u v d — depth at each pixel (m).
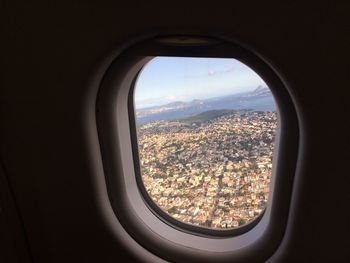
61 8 0.33
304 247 0.39
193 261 0.45
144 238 0.45
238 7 0.30
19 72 0.38
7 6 0.34
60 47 0.35
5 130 0.41
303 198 0.36
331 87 0.31
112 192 0.43
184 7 0.31
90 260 0.48
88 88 0.37
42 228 0.47
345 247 0.38
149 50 0.35
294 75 0.31
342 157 0.33
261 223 0.44
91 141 0.40
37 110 0.39
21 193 0.45
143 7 0.32
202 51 0.34
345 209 0.36
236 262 0.43
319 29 0.29
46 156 0.42
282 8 0.29
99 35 0.34
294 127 0.34
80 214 0.45
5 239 0.45
